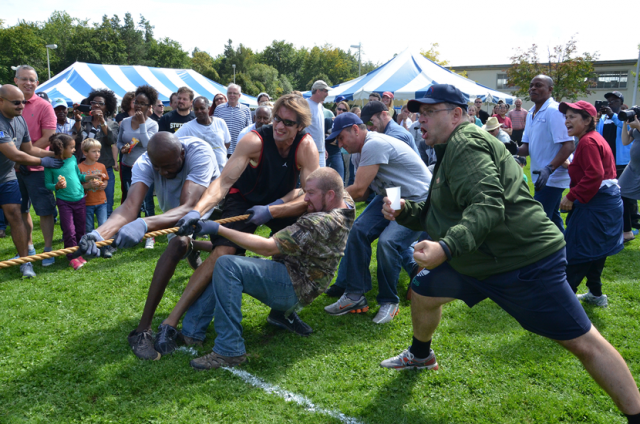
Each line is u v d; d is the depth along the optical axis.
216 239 3.27
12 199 4.50
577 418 2.50
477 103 11.90
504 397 2.69
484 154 2.17
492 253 2.26
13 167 4.55
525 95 25.97
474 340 3.36
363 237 3.82
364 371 2.96
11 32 72.06
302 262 3.00
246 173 3.45
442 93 2.39
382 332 3.54
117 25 94.12
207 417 2.46
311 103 6.94
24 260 2.34
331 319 3.76
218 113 7.60
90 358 3.03
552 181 4.66
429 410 2.58
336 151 8.37
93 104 6.30
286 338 3.36
